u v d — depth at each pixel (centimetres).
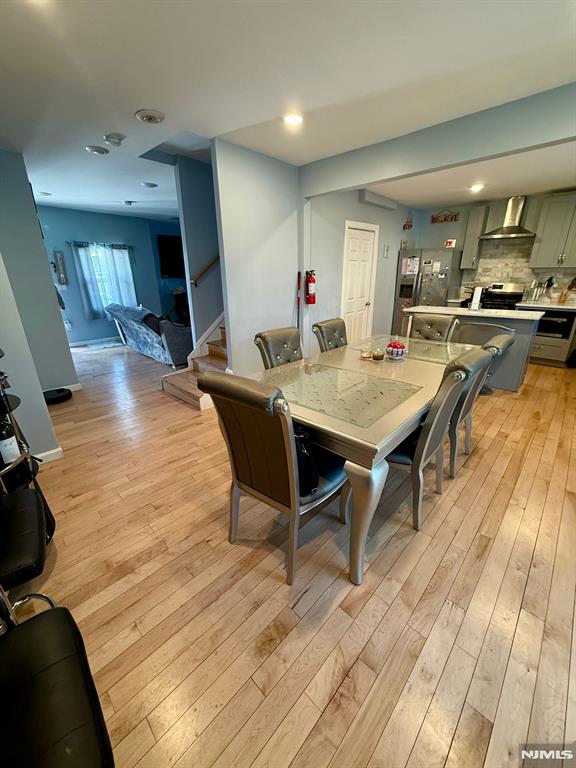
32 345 369
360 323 538
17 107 222
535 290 512
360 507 133
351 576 147
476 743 97
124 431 296
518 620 131
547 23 153
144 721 104
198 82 196
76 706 71
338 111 234
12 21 144
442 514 189
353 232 476
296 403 159
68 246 606
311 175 349
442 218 611
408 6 142
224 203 298
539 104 215
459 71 190
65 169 362
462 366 140
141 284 711
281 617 134
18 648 79
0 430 158
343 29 154
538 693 108
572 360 455
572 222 465
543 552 163
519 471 228
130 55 170
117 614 136
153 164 351
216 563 159
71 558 163
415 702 107
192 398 345
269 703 107
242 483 156
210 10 141
